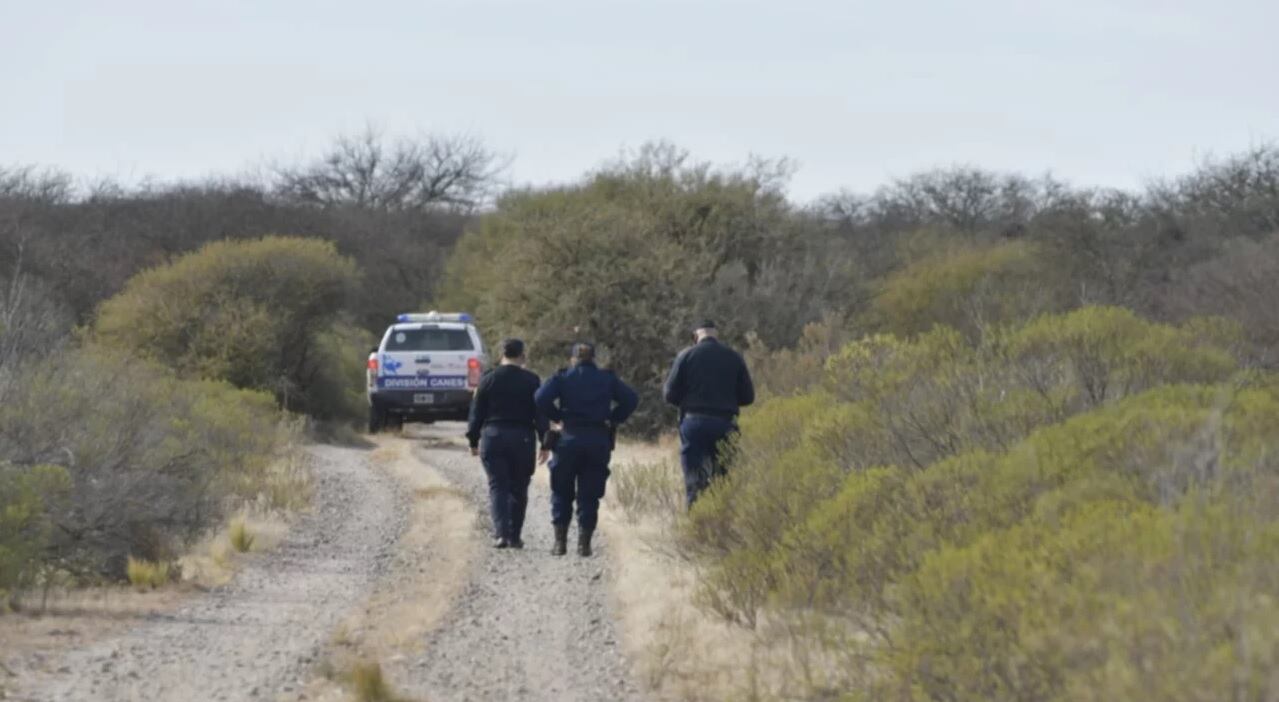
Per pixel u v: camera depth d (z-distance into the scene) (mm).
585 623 38250
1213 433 28500
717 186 125812
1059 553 24984
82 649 34031
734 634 35219
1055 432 33438
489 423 51625
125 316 118812
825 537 35531
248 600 42031
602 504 62000
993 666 23672
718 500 44094
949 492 33500
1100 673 20812
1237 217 190000
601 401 50062
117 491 48531
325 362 129125
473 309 156375
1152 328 49438
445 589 43125
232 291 121188
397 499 66750
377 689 29641
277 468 74750
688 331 107938
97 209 188250
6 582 40688
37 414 51094
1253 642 19125
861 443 43500
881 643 29266
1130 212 186500
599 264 109188
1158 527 23359
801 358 84812
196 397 80250
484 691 31000
